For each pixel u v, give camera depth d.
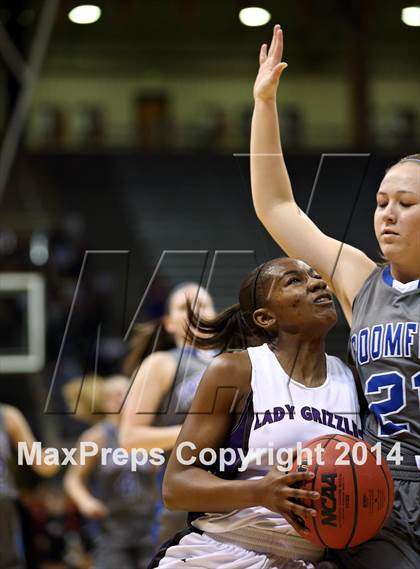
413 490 2.16
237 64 14.34
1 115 13.23
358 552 2.17
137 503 5.11
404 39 13.84
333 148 13.20
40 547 6.07
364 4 13.89
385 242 2.24
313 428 2.20
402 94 13.82
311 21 13.95
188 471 2.19
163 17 14.29
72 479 5.38
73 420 7.52
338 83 13.82
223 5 14.29
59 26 13.73
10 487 4.74
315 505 2.04
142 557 5.05
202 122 14.03
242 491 2.09
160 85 14.22
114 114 13.95
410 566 2.11
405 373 2.18
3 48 13.30
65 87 13.77
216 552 2.26
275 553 2.24
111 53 14.12
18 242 11.47
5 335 10.13
